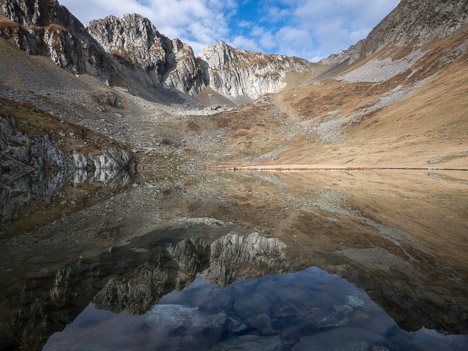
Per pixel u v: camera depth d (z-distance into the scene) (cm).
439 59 11181
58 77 11256
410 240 1230
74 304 607
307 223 1573
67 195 2538
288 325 521
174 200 2400
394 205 2144
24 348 448
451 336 494
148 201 2328
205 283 728
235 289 689
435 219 1670
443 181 3525
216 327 514
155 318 543
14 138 4253
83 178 3953
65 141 5294
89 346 454
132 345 456
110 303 612
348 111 12319
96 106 10500
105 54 18912
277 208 2045
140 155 7444
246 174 5553
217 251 1036
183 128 11775
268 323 527
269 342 466
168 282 737
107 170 5375
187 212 1884
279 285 715
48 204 2080
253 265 885
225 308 586
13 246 1080
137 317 552
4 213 1709
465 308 611
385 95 11962
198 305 598
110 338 476
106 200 2341
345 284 730
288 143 10269
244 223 1567
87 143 5694
